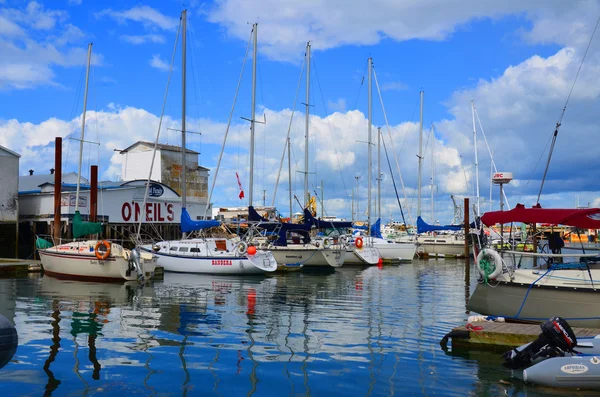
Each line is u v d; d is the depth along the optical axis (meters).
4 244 37.75
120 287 21.91
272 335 12.62
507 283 12.77
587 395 8.45
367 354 10.87
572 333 9.27
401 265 38.12
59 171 27.45
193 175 56.97
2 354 6.78
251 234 29.59
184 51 30.69
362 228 46.75
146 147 54.97
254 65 33.50
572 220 12.81
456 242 45.97
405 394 8.48
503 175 18.53
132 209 42.97
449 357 10.62
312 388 8.75
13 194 37.84
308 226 33.69
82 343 11.55
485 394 8.47
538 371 8.80
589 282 12.17
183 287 22.27
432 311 16.33
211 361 10.26
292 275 29.23
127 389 8.57
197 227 27.92
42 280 23.66
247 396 8.34
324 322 14.36
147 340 11.95
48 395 8.23
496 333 11.02
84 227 25.17
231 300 18.59
